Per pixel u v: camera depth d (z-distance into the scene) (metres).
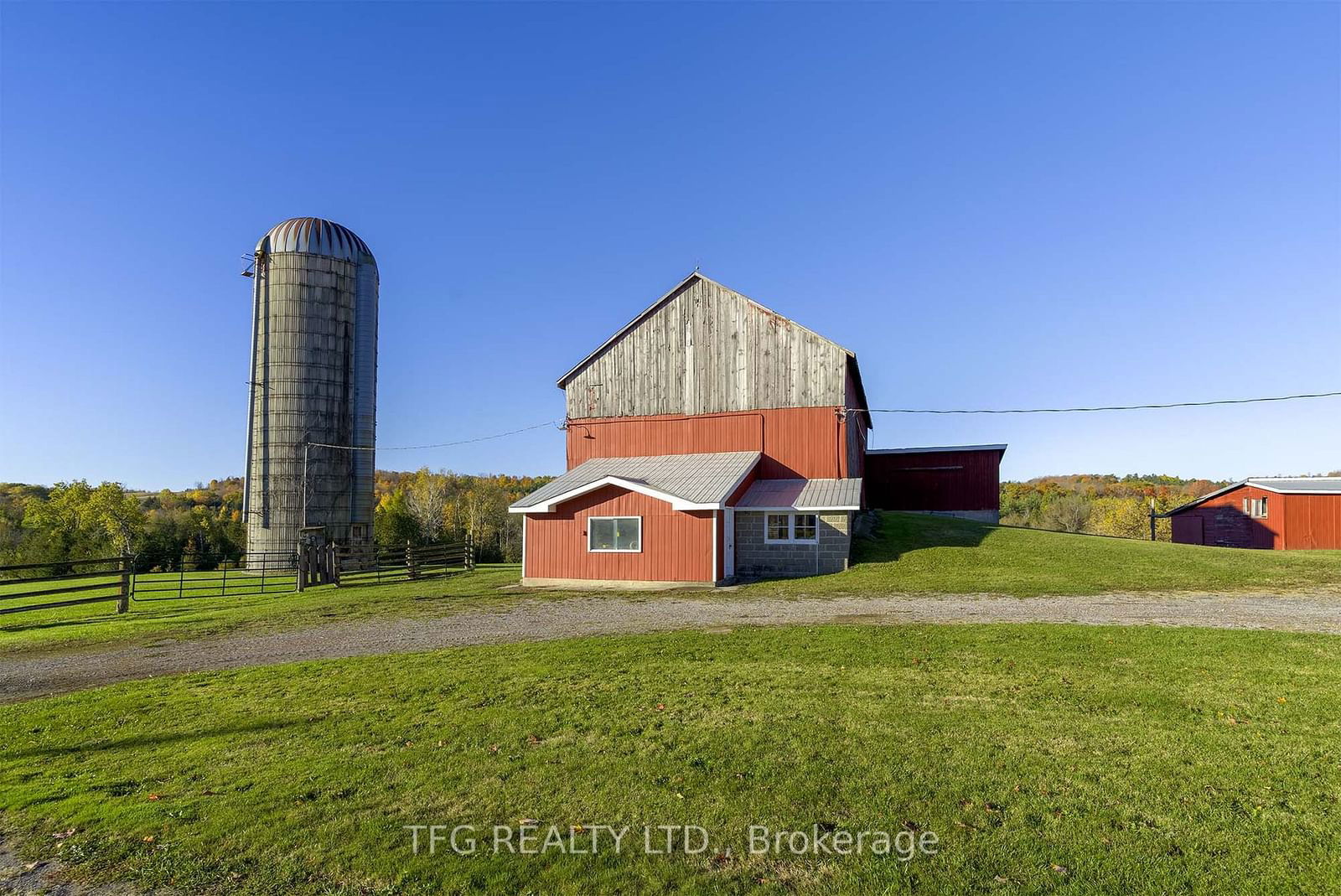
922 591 19.08
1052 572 21.17
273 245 35.59
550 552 24.44
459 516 74.75
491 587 24.73
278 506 34.88
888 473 39.50
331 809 6.14
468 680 10.64
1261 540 37.28
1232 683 9.20
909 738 7.46
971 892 4.69
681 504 22.45
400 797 6.37
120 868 5.28
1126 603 16.50
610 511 23.67
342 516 36.28
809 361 27.11
